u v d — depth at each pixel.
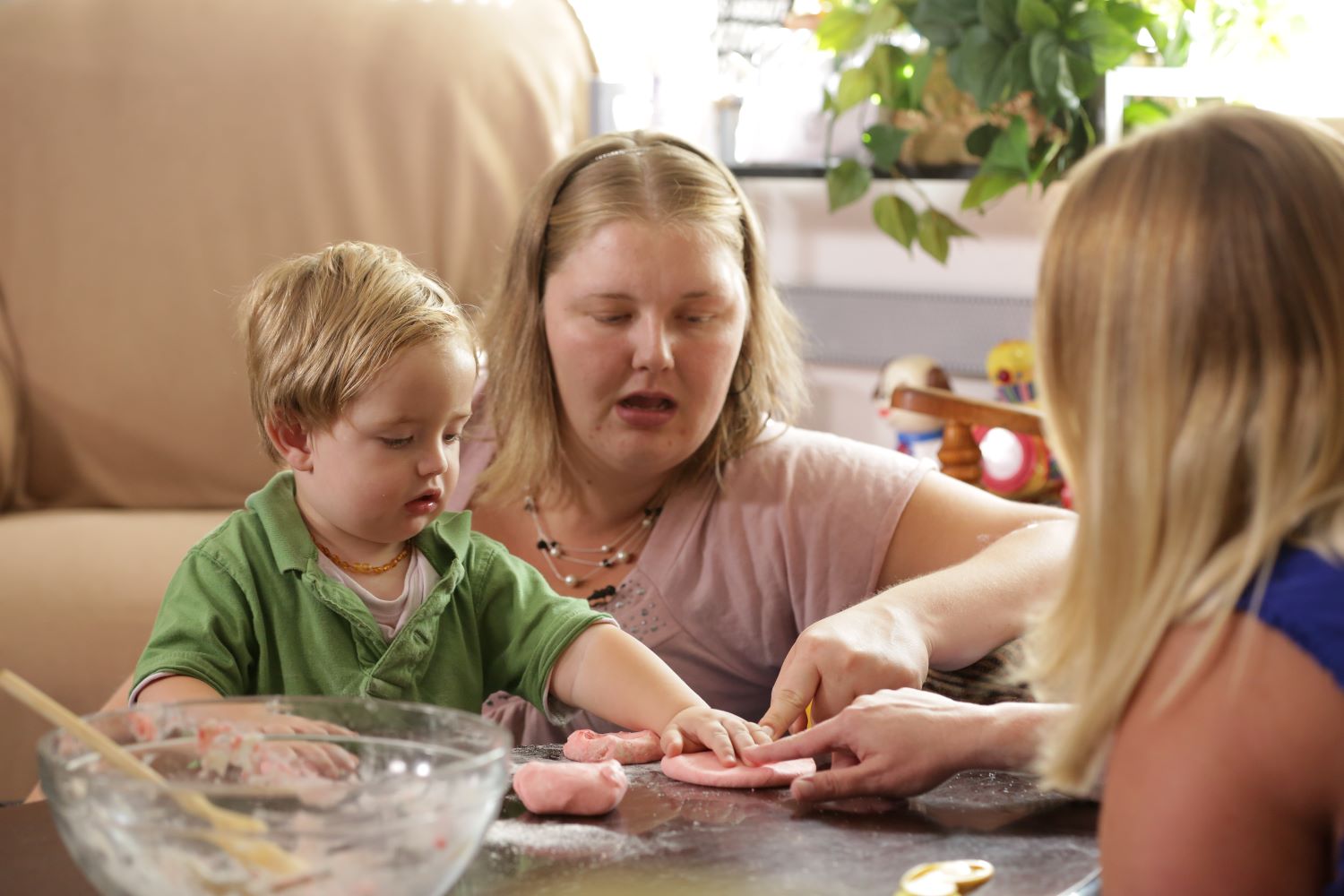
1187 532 0.59
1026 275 2.53
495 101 2.34
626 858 0.71
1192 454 0.59
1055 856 0.71
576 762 0.90
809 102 2.71
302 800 0.59
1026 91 2.22
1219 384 0.59
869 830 0.76
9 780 1.80
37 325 2.21
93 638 1.84
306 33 2.30
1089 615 0.63
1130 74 2.08
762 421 1.36
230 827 0.57
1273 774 0.55
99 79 2.27
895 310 2.70
